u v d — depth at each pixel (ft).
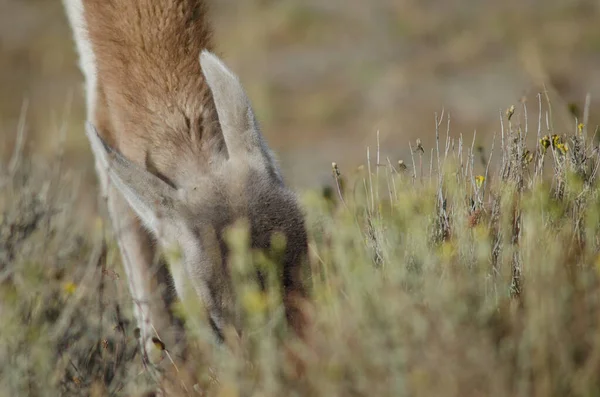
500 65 175.73
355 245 59.47
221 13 208.33
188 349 67.05
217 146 71.82
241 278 60.70
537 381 48.70
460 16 201.16
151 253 73.72
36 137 154.20
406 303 50.44
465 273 54.65
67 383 62.08
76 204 92.02
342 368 50.16
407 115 159.22
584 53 175.01
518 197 62.59
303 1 216.95
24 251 71.87
